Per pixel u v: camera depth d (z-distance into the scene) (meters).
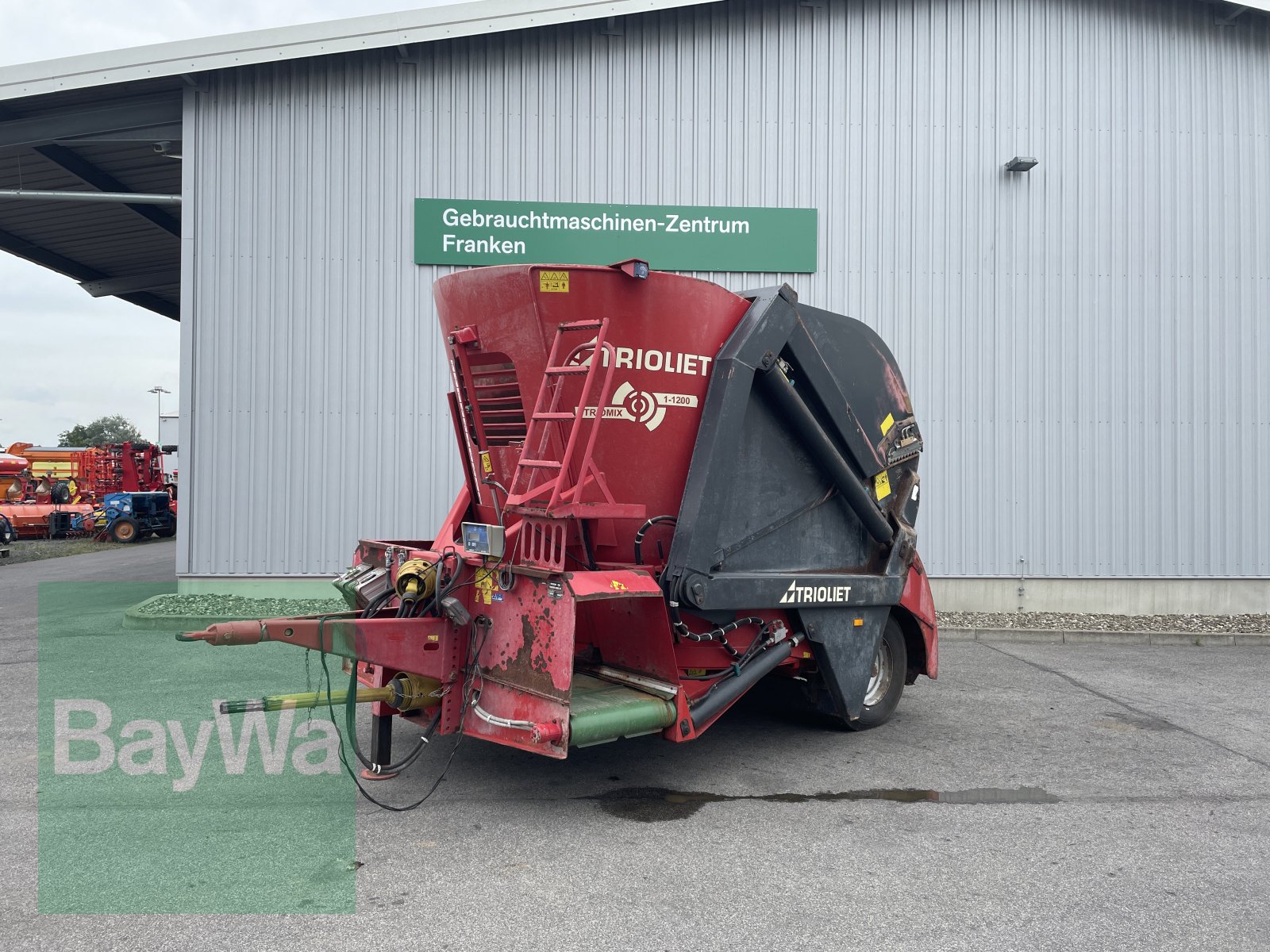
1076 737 6.72
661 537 5.61
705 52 12.00
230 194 11.77
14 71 11.21
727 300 5.78
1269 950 3.61
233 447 11.75
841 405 6.38
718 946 3.59
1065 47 12.21
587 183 11.98
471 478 6.46
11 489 31.69
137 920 3.74
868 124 12.09
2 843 4.54
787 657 6.20
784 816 5.07
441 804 5.20
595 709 5.03
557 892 4.05
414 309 11.94
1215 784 5.66
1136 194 12.25
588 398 5.17
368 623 5.04
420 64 11.86
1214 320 12.28
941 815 5.10
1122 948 3.61
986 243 12.12
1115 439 12.15
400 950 3.52
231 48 11.35
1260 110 12.40
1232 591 12.20
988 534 12.05
